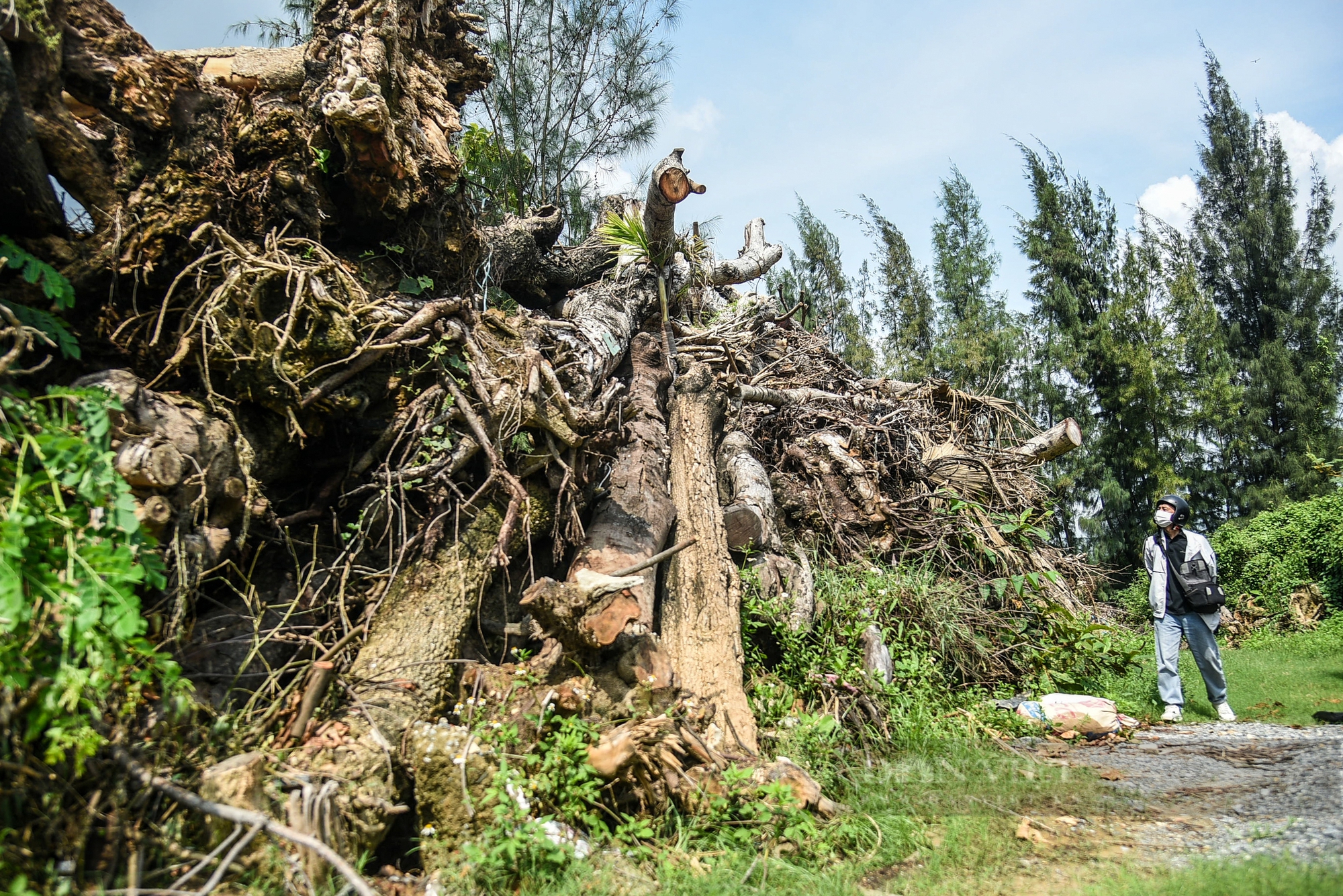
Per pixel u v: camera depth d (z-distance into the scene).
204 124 4.60
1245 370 20.78
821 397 9.45
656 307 8.32
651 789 3.94
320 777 3.31
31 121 3.86
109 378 3.63
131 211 4.24
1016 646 7.07
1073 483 18.52
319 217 4.96
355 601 4.37
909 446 8.84
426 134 5.40
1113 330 18.64
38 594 2.75
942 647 6.56
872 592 6.65
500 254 7.25
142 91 4.31
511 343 5.37
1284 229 21.22
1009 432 10.48
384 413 4.85
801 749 4.78
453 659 4.33
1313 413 19.97
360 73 4.67
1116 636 7.49
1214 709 6.71
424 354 4.93
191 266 4.17
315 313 4.32
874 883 3.51
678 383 7.05
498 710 4.07
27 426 3.05
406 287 5.19
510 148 11.08
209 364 4.20
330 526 4.66
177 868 2.76
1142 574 14.95
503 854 3.36
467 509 4.77
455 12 6.27
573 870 3.37
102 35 4.29
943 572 7.85
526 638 4.86
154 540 3.41
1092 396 19.00
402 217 5.29
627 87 11.70
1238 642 11.24
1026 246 19.83
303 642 4.00
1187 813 4.10
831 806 4.10
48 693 2.63
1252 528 13.85
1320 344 20.47
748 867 3.55
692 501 6.29
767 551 6.80
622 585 4.31
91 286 4.15
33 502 2.87
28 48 3.94
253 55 5.73
